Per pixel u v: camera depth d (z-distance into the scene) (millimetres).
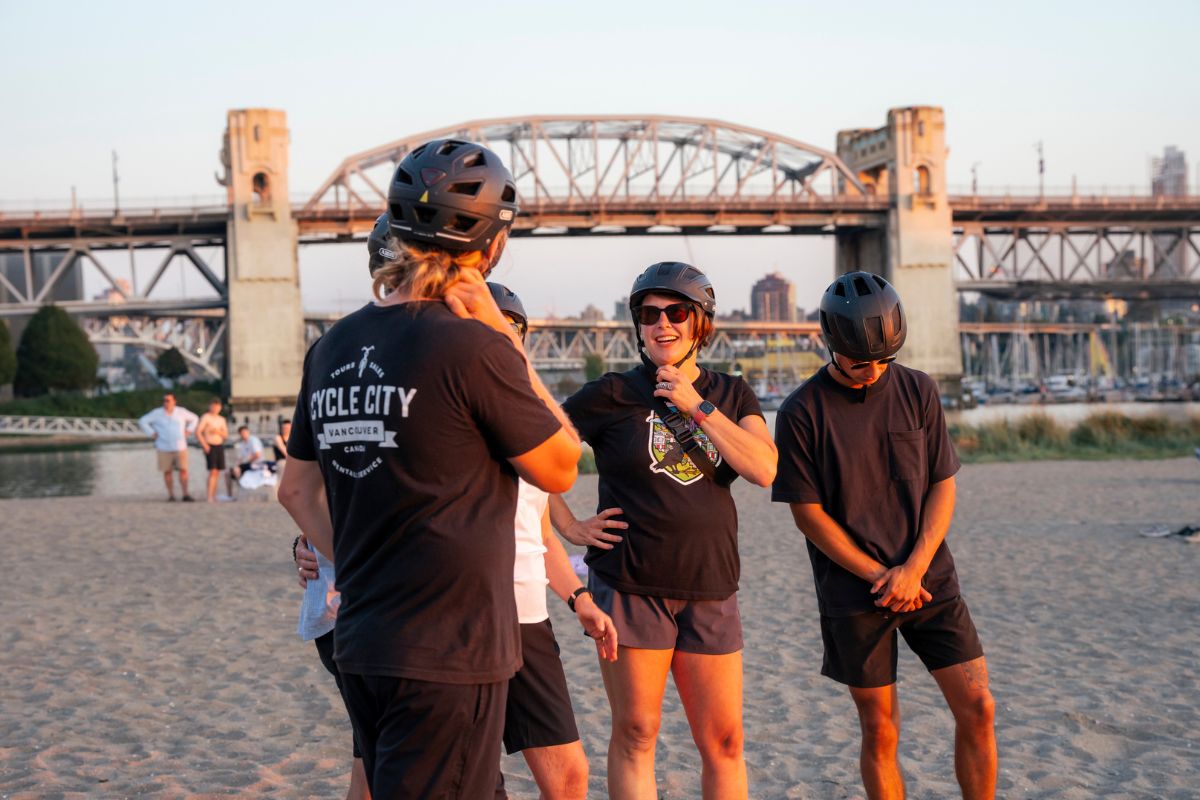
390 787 2344
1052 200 110000
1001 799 4449
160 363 133875
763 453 3535
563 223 97562
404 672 2328
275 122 93375
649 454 3600
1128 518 14922
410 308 2457
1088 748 5129
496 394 2387
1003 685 6281
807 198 102812
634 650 3600
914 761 4977
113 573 11250
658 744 5301
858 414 3770
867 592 3744
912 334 102438
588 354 146250
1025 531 13703
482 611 2395
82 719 5824
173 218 94062
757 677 6613
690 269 3715
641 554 3590
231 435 74500
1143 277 116625
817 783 4727
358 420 2416
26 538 14578
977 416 73625
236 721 5773
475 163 2490
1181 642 7316
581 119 105500
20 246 96125
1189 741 5207
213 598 9680
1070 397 118750
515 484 2529
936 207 103688
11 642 7840
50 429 75562
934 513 3729
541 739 3365
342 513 2479
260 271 93062
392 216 2539
